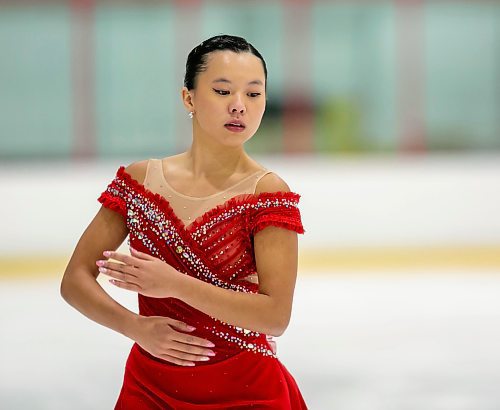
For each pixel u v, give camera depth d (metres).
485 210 34.47
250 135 7.77
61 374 17.31
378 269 31.61
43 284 28.64
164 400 7.83
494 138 39.72
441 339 20.67
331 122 38.72
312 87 38.53
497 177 34.50
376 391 15.95
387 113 39.03
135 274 7.18
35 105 37.22
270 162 36.41
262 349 7.89
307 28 38.19
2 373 17.42
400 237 34.34
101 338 20.84
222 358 7.77
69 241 32.69
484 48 39.28
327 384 16.47
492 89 39.53
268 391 7.84
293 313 24.17
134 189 8.02
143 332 7.48
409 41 38.81
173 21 37.47
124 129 37.78
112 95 37.56
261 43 38.09
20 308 24.78
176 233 7.75
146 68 37.59
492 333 21.36
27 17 36.78
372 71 38.75
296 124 38.53
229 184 7.82
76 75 37.25
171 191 7.91
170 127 37.88
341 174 34.28
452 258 33.47
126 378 8.19
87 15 37.06
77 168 34.88
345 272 31.05
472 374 17.31
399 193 34.25
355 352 19.33
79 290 7.89
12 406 14.96
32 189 32.44
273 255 7.59
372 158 37.59
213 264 7.73
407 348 19.70
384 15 38.56
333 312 24.25
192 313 7.71
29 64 37.03
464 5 38.88
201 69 7.70
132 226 8.02
